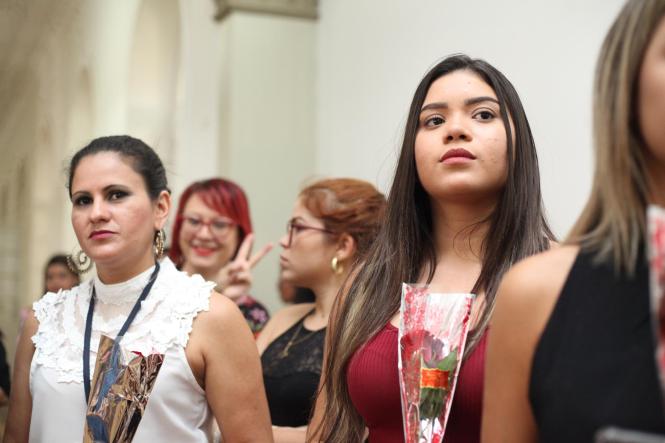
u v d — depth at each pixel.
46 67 15.95
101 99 13.07
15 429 2.64
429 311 2.12
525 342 1.43
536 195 2.29
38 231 16.42
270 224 8.15
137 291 2.53
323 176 8.12
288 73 8.32
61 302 2.64
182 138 9.81
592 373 1.28
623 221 1.33
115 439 2.32
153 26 11.22
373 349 2.25
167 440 2.38
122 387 2.35
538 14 5.13
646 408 1.22
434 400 2.06
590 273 1.37
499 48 5.50
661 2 1.29
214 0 8.77
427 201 2.44
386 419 2.20
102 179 2.53
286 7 8.34
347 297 2.44
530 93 5.18
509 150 2.27
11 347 10.05
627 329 1.28
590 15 4.69
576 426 1.27
